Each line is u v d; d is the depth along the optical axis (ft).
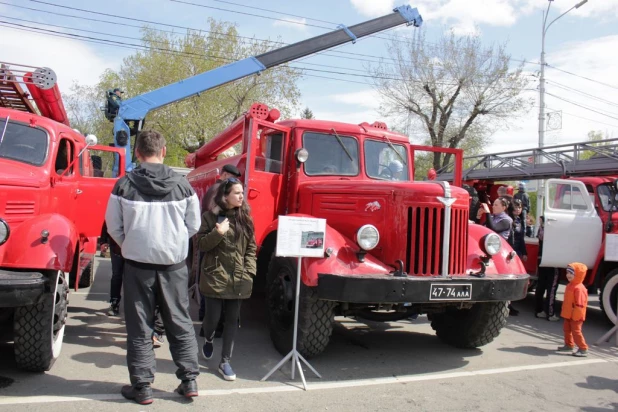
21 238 13.34
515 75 86.22
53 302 13.46
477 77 85.46
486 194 41.78
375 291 14.66
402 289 14.85
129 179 12.46
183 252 12.70
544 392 14.80
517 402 13.89
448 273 16.05
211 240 14.11
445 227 15.90
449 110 88.17
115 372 14.48
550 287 25.67
